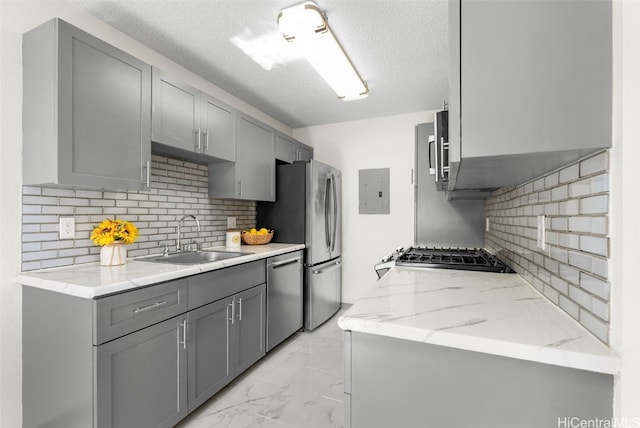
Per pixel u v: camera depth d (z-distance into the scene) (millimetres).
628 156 662
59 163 1365
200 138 2141
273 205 3166
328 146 3828
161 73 1856
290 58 2270
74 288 1275
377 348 908
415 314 938
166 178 2279
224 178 2564
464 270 1618
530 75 769
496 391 795
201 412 1797
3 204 1435
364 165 3658
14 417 1465
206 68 2400
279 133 3133
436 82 2656
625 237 668
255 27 1904
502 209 1851
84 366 1273
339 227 3615
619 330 682
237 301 2090
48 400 1392
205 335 1812
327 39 1932
